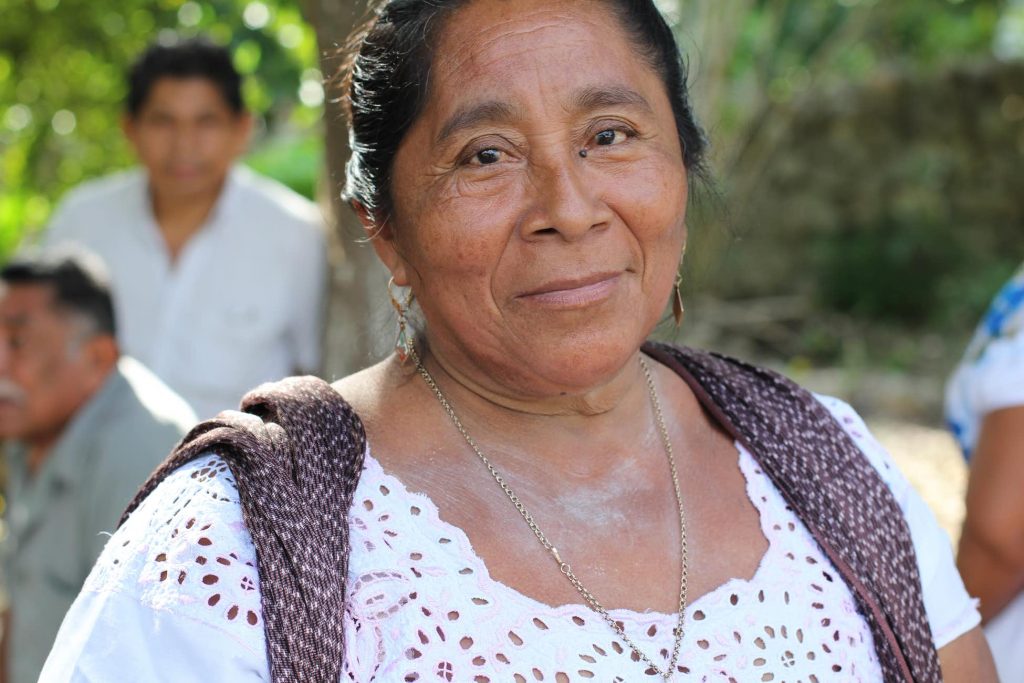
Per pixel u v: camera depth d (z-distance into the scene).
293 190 8.34
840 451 1.56
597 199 1.31
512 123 1.30
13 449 2.82
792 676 1.36
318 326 3.70
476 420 1.43
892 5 8.16
